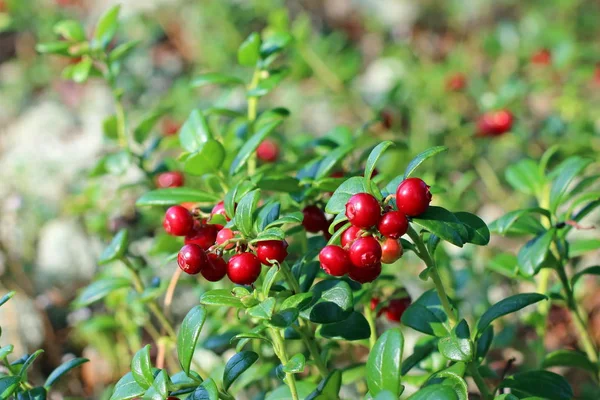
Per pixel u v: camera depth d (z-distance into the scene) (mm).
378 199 347
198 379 358
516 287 550
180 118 791
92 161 701
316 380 420
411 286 528
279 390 396
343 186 354
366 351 497
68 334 568
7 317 538
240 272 346
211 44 967
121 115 509
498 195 665
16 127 838
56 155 714
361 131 488
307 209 398
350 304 363
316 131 823
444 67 798
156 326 550
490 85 810
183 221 372
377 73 901
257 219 369
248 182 389
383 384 336
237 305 347
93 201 591
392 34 1062
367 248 338
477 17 1079
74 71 497
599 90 816
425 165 636
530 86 693
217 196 406
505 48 908
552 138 682
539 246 396
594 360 428
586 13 1051
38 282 611
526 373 389
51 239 626
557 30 853
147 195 405
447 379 351
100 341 533
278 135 535
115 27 503
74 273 616
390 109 646
